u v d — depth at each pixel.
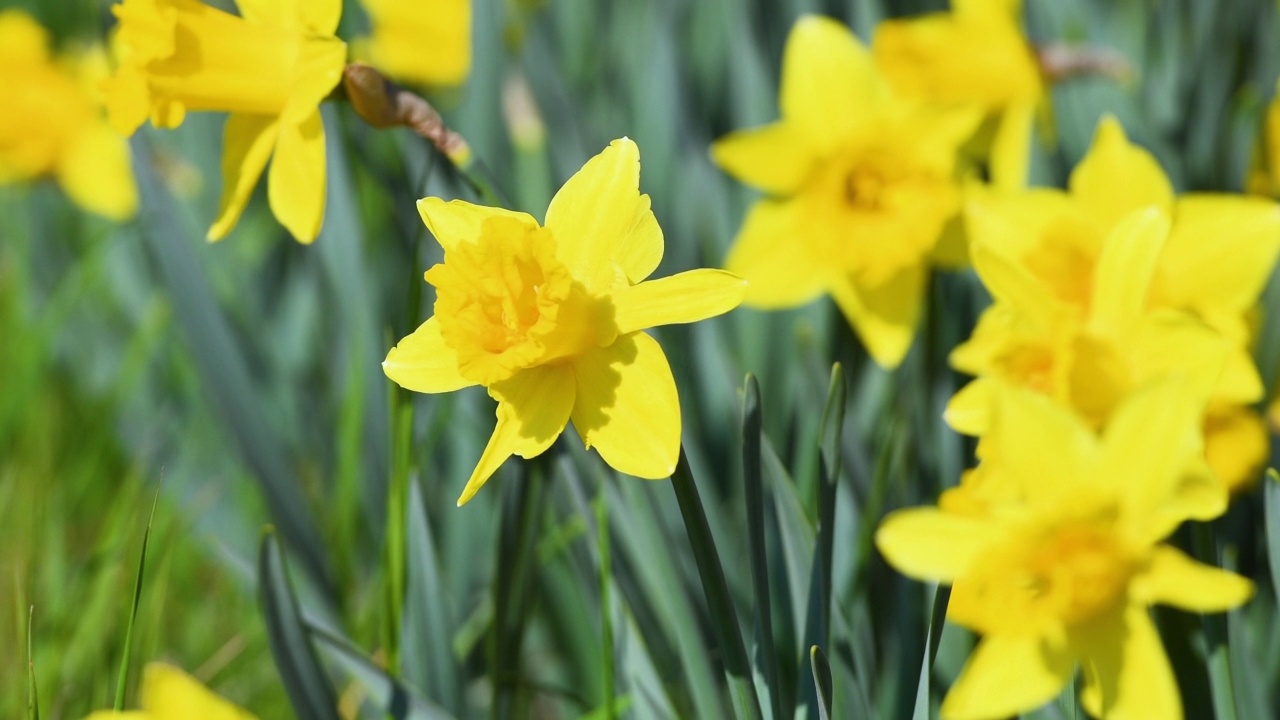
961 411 1.15
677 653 1.24
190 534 1.40
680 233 1.48
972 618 1.13
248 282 1.63
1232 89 1.49
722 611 1.09
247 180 1.16
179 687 1.11
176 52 1.14
